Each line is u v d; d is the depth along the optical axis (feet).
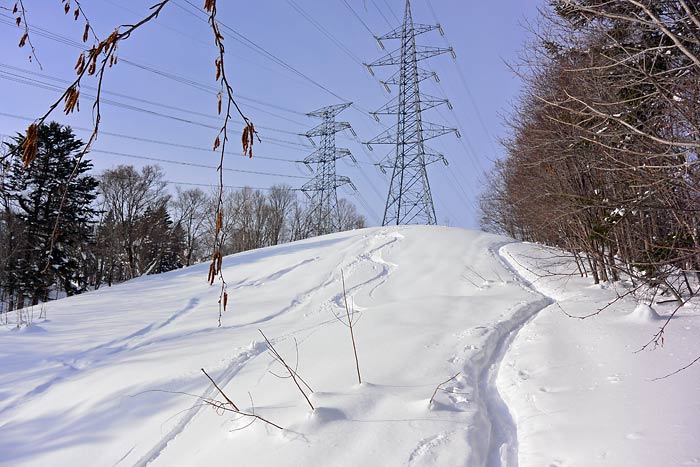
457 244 58.75
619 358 17.25
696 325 20.25
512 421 14.33
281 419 14.78
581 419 12.70
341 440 12.85
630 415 12.28
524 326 26.35
